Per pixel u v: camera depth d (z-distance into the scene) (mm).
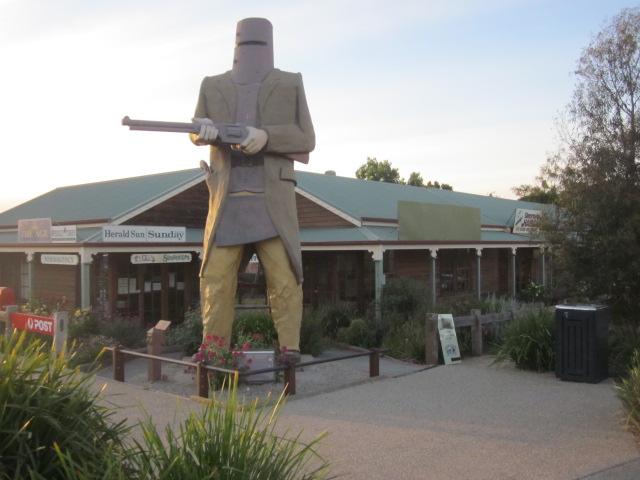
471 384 8781
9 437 3455
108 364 11055
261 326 11258
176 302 18875
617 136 11312
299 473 4902
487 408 7352
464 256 22828
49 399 3650
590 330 8766
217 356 8609
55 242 15344
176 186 18172
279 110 9109
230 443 3369
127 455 3600
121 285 17344
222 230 9016
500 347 10844
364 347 13156
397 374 9617
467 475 5055
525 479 4973
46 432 3633
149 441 3453
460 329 11742
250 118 9055
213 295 9008
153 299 18234
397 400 7801
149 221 17641
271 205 9008
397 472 5121
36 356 3879
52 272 18281
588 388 8438
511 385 8688
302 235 17625
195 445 3307
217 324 9031
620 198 10750
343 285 18734
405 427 6508
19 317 10391
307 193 18688
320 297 19172
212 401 3730
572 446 5832
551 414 7035
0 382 3572
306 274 19547
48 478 3523
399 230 17078
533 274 27484
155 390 8562
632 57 11523
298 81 9266
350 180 23656
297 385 8961
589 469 5199
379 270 15875
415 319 12938
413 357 11156
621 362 9578
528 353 9742
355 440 6020
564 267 11508
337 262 18875
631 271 10789
